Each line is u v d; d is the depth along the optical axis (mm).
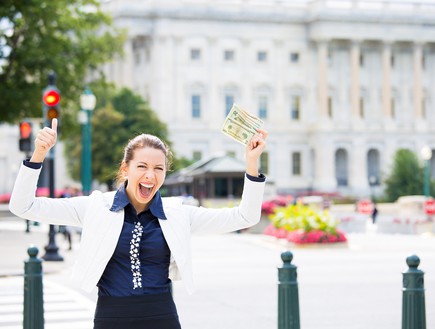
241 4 142000
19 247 41219
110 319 7828
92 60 65562
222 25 140875
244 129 7953
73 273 8008
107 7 138750
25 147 36281
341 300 22328
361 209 81000
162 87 137000
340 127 143250
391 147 145625
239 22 141750
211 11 140000
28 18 56125
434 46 151875
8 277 27953
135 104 109875
